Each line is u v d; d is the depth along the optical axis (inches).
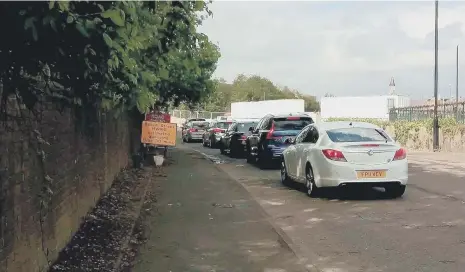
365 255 263.7
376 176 417.1
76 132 290.4
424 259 254.1
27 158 189.9
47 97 216.7
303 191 486.9
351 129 448.1
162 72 237.3
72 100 218.1
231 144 939.3
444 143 1058.7
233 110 2074.3
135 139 800.3
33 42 148.3
